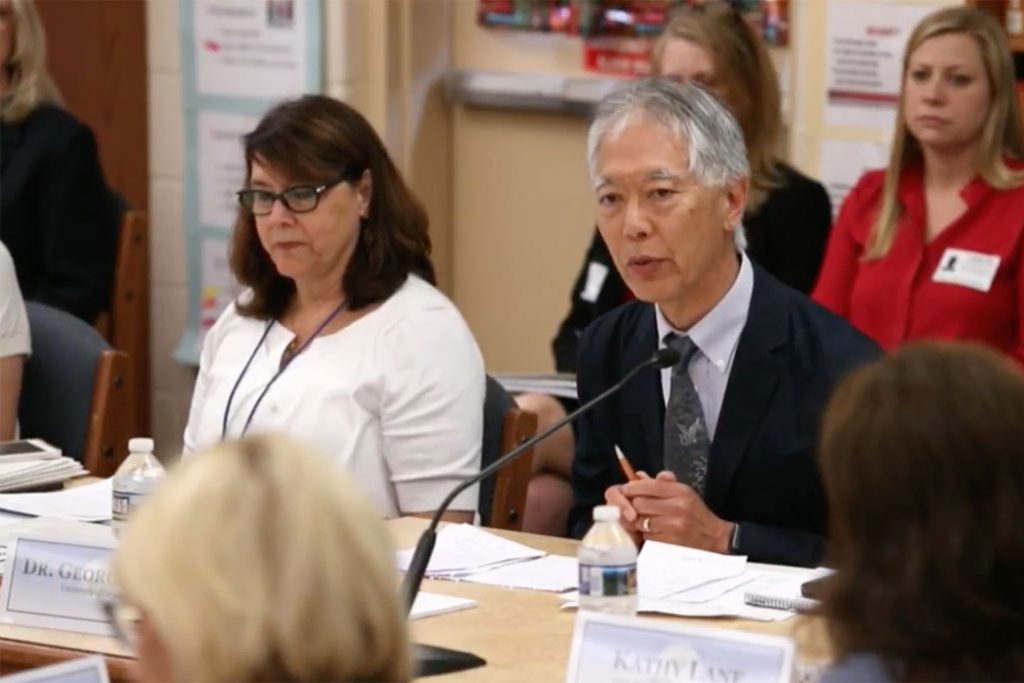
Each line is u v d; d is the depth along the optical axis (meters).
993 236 11.38
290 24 15.43
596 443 8.94
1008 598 4.27
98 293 14.23
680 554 7.87
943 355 4.39
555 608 7.52
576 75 15.24
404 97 15.55
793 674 5.91
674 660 6.05
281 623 3.61
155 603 3.61
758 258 12.18
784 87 14.18
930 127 11.39
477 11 15.62
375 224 9.61
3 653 7.18
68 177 14.07
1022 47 12.86
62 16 16.33
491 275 16.06
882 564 4.33
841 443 4.39
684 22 12.18
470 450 9.42
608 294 12.77
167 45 16.19
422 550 7.20
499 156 15.84
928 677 4.30
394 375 9.42
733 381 8.41
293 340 9.76
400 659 3.79
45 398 10.98
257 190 9.48
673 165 8.20
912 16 13.55
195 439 9.98
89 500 9.25
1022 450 4.25
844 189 14.04
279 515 3.68
